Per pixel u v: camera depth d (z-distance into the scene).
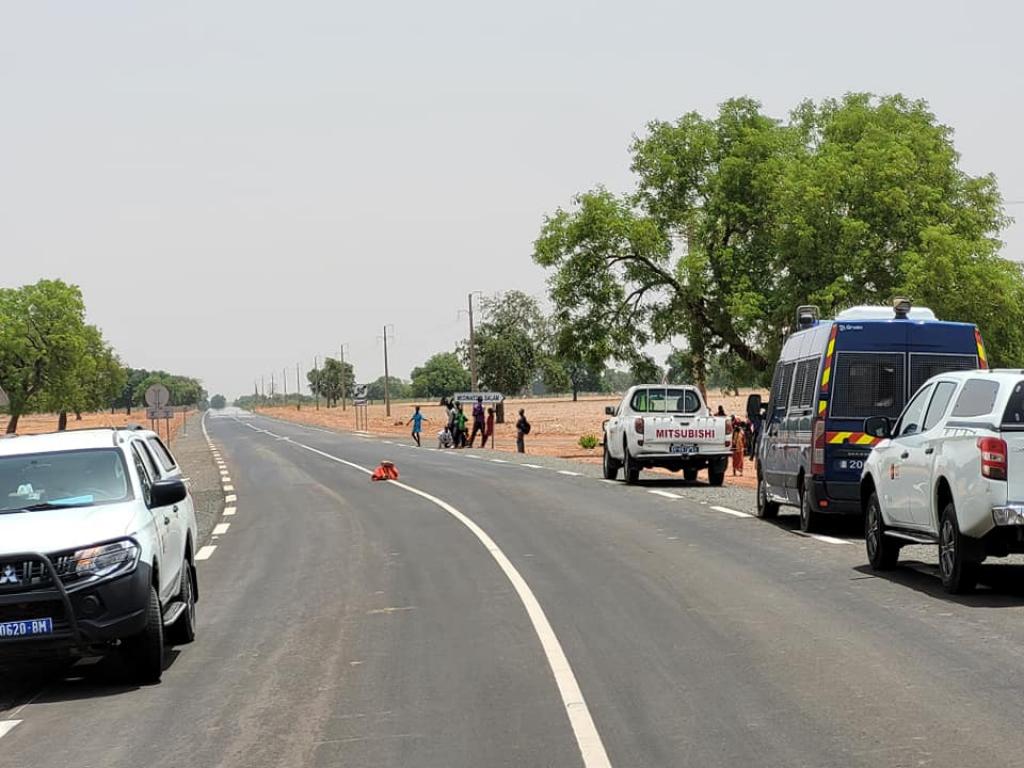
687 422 34.28
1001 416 13.40
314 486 40.00
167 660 12.30
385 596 15.82
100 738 9.22
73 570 10.73
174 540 12.75
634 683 10.16
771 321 54.72
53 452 12.31
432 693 10.11
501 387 125.25
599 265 58.19
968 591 14.30
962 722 8.51
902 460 15.70
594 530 22.92
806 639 11.81
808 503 21.16
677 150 59.34
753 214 57.31
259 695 10.39
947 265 48.34
